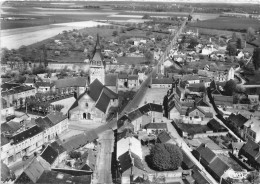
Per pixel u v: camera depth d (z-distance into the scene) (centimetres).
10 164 16150
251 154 16412
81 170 14212
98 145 18025
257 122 19488
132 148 15938
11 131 17662
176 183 14150
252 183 14438
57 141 16575
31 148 17538
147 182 13812
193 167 15162
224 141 18850
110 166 15838
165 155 15288
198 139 19238
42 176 13312
